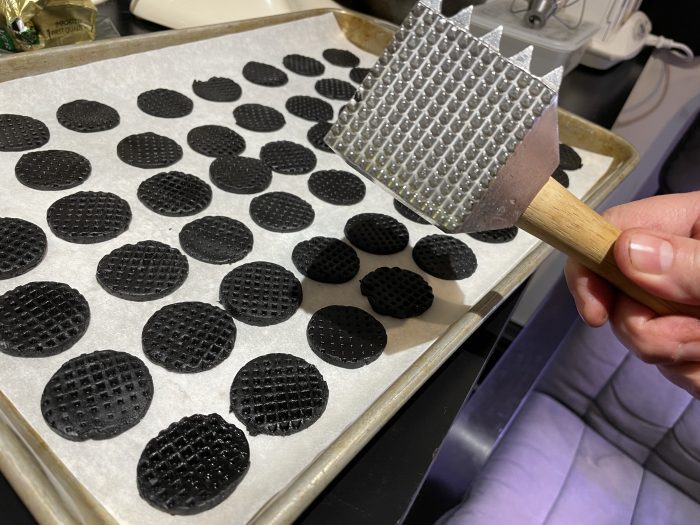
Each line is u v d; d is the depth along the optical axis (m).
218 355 0.46
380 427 0.40
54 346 0.44
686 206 0.52
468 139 0.35
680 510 0.81
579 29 1.04
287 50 0.98
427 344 0.52
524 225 0.40
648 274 0.39
